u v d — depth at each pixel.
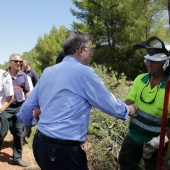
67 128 2.06
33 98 2.33
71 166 2.11
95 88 2.09
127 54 21.67
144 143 2.55
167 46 2.53
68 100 2.07
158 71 2.52
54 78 2.14
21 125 4.74
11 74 4.88
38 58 34.66
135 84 2.79
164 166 2.37
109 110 2.13
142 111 2.65
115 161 3.91
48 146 2.09
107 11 21.45
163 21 18.56
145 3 17.67
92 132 4.18
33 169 4.59
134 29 18.75
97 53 21.30
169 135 2.38
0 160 4.96
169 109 2.41
